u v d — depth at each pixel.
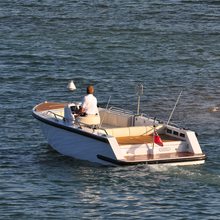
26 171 70.75
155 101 94.62
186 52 119.69
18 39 126.00
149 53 118.56
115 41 126.19
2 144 77.88
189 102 94.19
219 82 103.62
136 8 152.75
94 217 61.56
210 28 137.12
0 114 87.38
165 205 63.50
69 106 74.00
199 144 77.81
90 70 108.12
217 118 87.75
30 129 82.50
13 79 102.81
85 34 130.62
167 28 136.25
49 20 141.25
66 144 73.88
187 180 67.81
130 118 75.94
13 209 63.00
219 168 70.56
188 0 160.62
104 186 67.06
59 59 113.56
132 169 69.31
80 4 156.12
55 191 66.31
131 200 64.38
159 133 73.38
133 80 103.62
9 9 150.00
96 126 72.81
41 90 98.19
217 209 62.88
